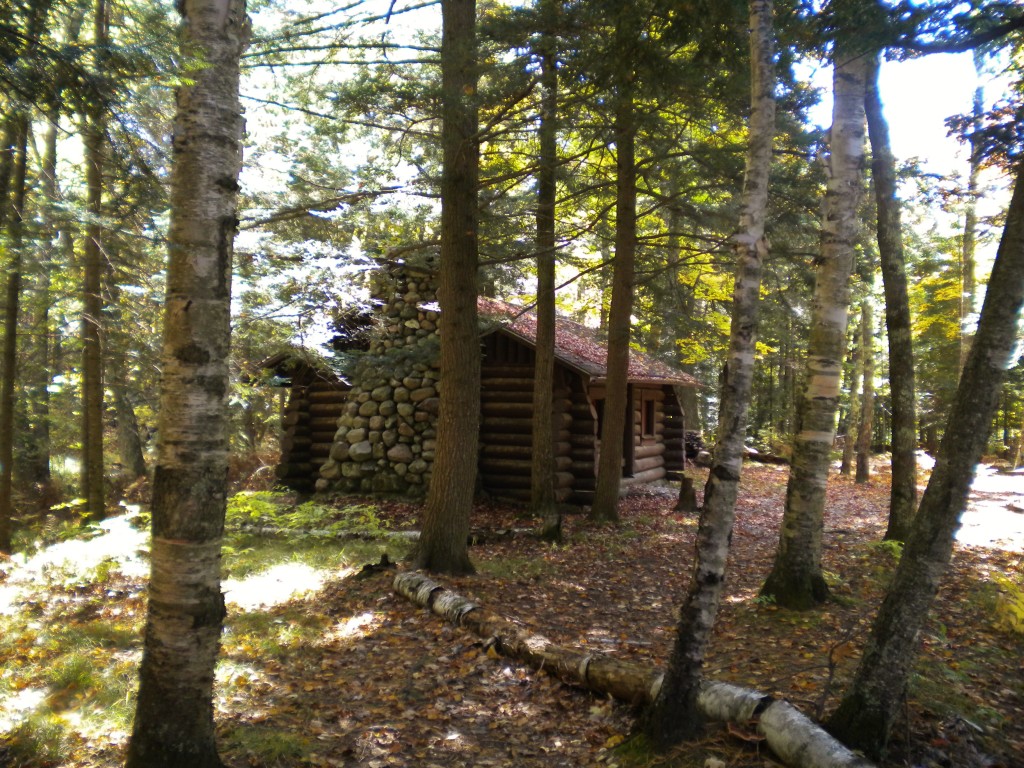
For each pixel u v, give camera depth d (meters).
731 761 3.79
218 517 3.63
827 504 16.11
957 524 3.64
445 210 8.52
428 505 8.63
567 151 14.03
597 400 16.83
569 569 9.26
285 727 4.55
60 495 16.19
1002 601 6.57
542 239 12.23
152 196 6.31
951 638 6.10
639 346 23.92
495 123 8.54
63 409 17.72
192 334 3.54
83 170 12.04
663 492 17.22
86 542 9.30
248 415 19.28
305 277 10.86
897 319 9.80
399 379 14.36
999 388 3.57
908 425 9.77
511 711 4.87
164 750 3.52
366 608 7.16
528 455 14.25
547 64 8.45
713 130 11.23
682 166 12.12
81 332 12.94
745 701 3.99
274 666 5.64
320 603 7.39
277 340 11.67
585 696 5.01
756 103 4.19
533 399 13.36
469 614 6.40
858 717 3.74
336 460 14.45
